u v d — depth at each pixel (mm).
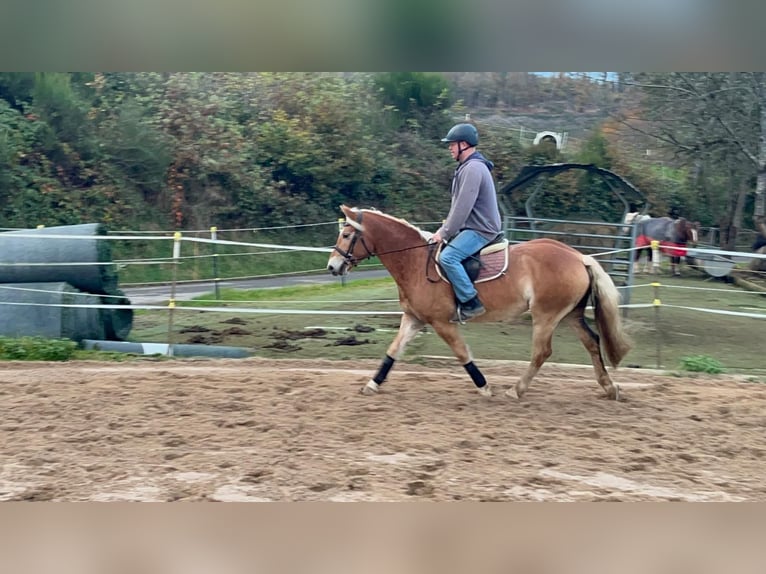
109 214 23609
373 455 6023
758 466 6004
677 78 23797
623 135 30375
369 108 29906
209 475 5582
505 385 8711
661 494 5367
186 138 26094
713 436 6797
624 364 10688
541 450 6234
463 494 5234
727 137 23625
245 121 27906
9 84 23875
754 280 20312
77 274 11164
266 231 25828
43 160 23422
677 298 16453
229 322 13539
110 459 5918
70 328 10883
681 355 11344
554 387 8656
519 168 29594
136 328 13023
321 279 20578
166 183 25203
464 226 7469
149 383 8461
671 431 6902
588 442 6457
